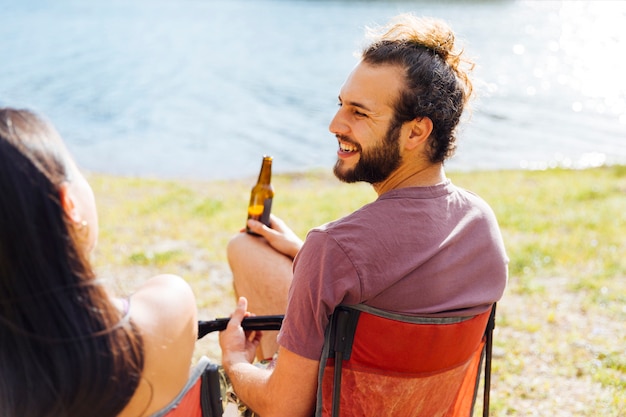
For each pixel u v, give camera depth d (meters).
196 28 54.09
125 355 1.43
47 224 1.32
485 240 2.00
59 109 23.92
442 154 1.99
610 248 6.55
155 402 1.59
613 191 9.88
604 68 33.69
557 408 3.54
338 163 2.06
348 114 2.00
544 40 43.78
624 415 3.45
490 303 2.04
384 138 1.95
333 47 43.88
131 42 45.06
